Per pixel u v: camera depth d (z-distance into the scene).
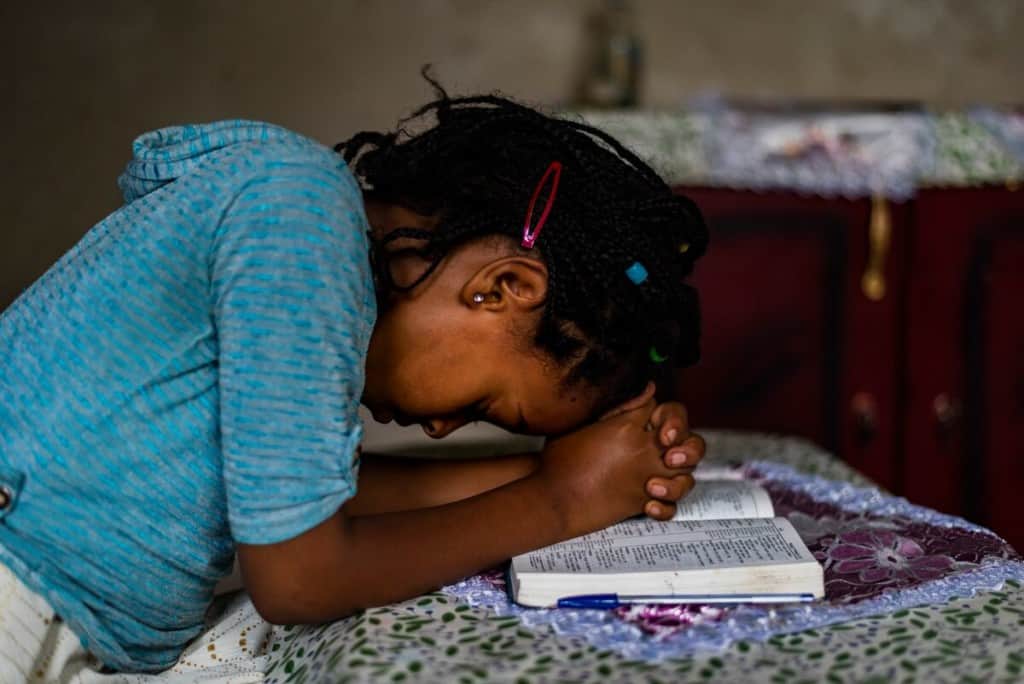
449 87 2.45
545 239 0.92
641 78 2.24
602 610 0.87
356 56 2.43
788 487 1.21
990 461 2.18
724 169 2.04
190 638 0.99
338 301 0.83
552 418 0.99
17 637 0.86
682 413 1.02
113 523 0.88
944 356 2.15
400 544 0.88
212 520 0.91
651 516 1.02
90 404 0.86
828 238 2.10
